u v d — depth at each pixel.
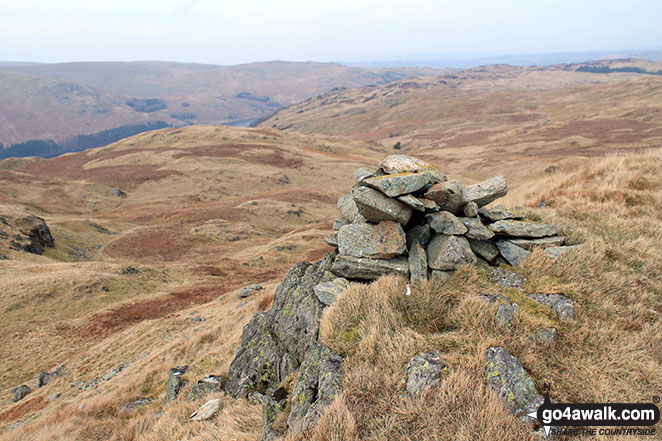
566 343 6.08
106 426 12.62
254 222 85.12
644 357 5.70
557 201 12.80
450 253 7.90
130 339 28.89
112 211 93.38
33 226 58.81
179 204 97.44
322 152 162.25
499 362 5.46
